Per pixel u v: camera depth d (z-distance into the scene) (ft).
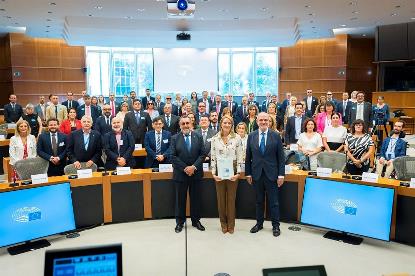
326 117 23.62
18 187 13.46
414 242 13.57
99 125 22.85
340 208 14.20
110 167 18.34
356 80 51.52
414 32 40.14
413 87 43.34
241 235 14.94
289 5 31.30
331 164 16.85
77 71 52.95
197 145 15.30
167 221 16.65
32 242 13.87
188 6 28.73
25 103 50.21
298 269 8.22
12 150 18.98
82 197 15.55
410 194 13.51
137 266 12.23
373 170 20.72
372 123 28.81
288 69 53.62
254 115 23.36
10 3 29.86
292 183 16.11
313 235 14.85
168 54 50.55
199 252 13.33
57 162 17.93
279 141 14.96
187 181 15.28
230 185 14.97
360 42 51.26
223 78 56.24
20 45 49.39
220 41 43.04
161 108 31.99
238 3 30.60
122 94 55.67
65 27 38.17
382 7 32.14
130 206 16.51
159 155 18.34
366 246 13.70
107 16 35.91
